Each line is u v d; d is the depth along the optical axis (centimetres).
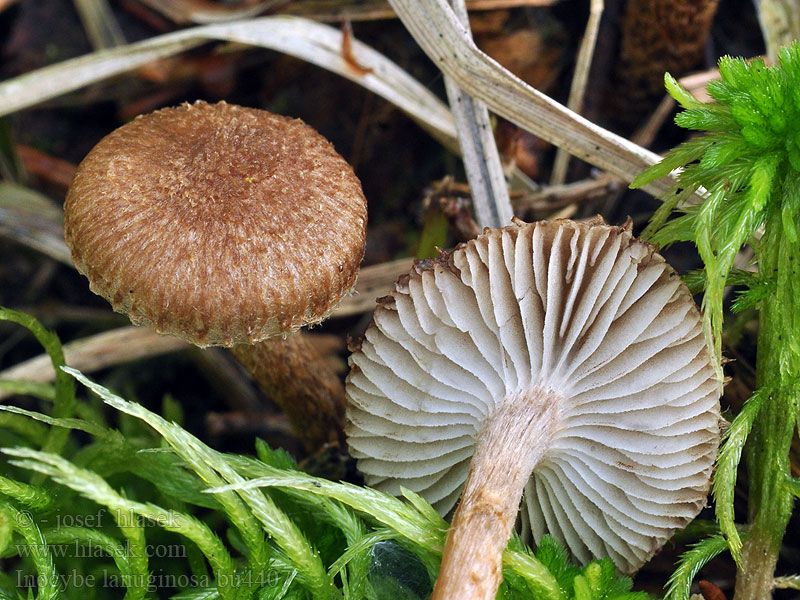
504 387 10
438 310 10
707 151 10
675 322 10
